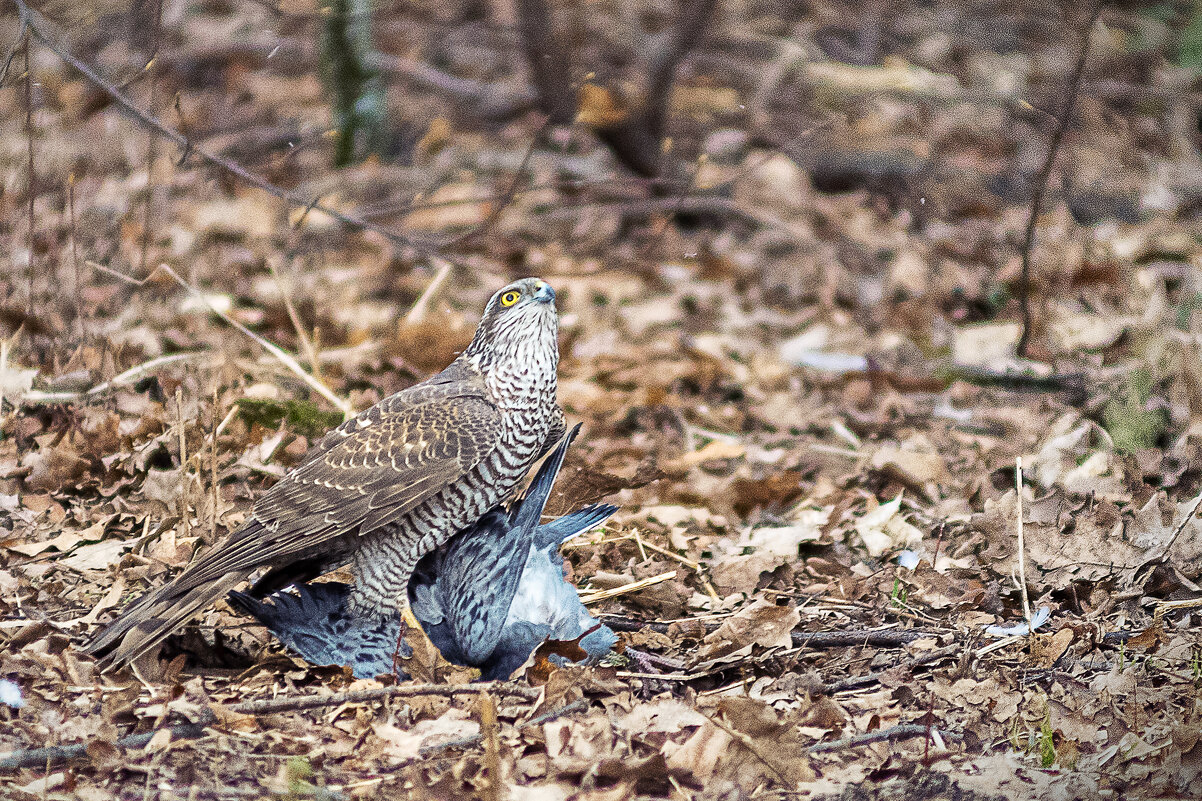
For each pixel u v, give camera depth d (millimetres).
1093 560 8828
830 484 11625
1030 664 7820
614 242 19359
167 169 17109
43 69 19672
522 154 21297
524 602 7832
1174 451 11641
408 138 22516
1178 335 13281
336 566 8750
